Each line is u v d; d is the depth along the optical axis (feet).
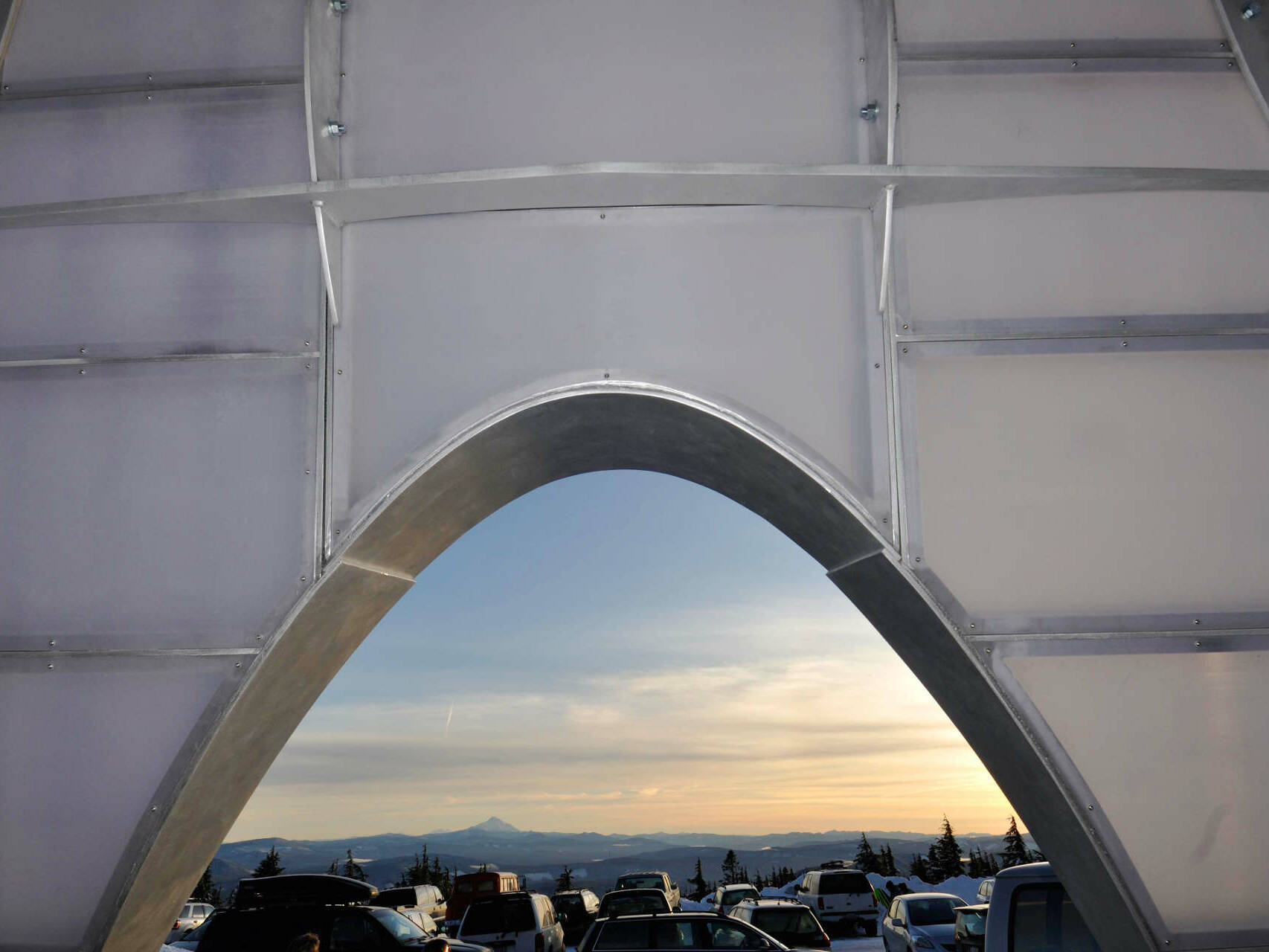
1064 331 15.61
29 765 14.96
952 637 14.66
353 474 15.42
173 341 16.06
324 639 16.30
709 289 15.76
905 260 15.80
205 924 29.14
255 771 16.72
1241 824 14.35
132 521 15.60
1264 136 16.30
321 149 15.67
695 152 16.06
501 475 17.35
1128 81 16.43
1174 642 14.87
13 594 15.48
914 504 15.06
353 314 15.92
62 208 15.92
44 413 16.03
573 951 60.18
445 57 16.43
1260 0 16.35
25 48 16.93
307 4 15.40
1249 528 15.24
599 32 16.48
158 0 16.98
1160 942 14.06
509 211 16.06
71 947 14.46
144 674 15.12
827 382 15.46
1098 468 15.34
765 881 234.79
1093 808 14.37
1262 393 15.69
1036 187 15.74
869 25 16.12
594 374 15.51
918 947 40.86
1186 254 15.97
